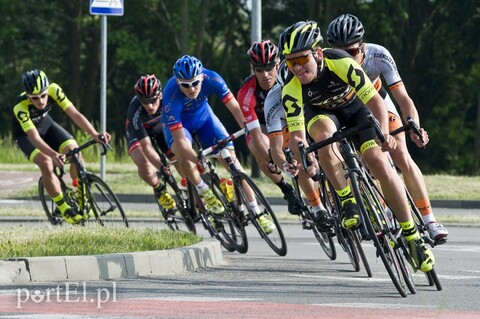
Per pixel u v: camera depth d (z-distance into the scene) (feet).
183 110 84.94
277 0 326.65
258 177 154.81
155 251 69.26
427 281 64.69
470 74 307.37
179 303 53.78
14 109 95.81
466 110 315.78
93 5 138.92
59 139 98.53
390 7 299.99
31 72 94.38
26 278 62.49
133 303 53.67
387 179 58.65
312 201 73.97
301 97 60.18
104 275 65.21
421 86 313.32
